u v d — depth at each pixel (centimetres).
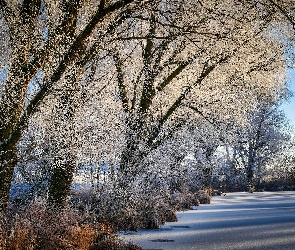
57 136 956
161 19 1298
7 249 684
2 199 821
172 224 1312
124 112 1363
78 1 849
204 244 918
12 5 924
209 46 1351
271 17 1394
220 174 4084
